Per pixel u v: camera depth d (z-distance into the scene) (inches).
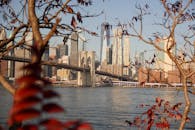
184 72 296.2
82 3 316.2
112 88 7549.2
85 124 62.9
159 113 404.8
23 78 59.9
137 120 441.4
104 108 2566.4
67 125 62.2
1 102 2768.2
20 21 305.9
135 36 317.7
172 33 304.0
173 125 962.1
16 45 258.1
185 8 319.9
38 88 59.3
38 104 58.7
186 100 288.7
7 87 139.8
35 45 72.6
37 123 60.3
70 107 2581.2
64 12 281.7
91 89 6939.0
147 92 5925.2
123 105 2871.6
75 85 7003.0
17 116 56.3
